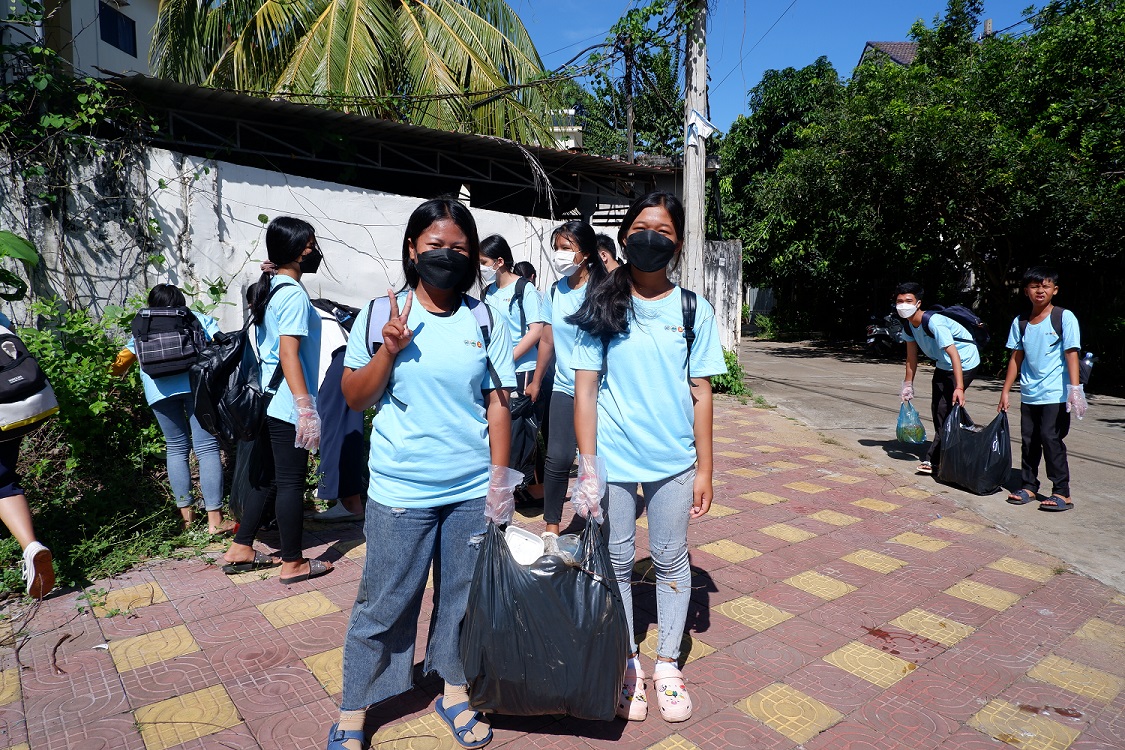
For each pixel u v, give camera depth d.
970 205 14.12
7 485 2.72
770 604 3.37
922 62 16.84
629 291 2.42
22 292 4.27
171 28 10.05
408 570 2.20
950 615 3.29
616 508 2.52
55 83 5.18
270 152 6.85
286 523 3.42
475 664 2.15
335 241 6.41
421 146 7.52
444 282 2.11
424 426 2.15
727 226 21.94
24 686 2.58
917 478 5.77
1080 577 3.77
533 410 4.38
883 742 2.35
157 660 2.76
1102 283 13.06
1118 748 2.35
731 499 5.06
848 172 14.81
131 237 5.52
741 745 2.33
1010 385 5.29
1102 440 7.57
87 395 4.61
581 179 9.43
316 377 3.51
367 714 2.45
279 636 2.96
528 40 11.58
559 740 2.34
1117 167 11.90
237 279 6.01
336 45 9.27
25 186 5.11
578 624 2.12
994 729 2.44
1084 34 12.13
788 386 11.20
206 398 3.33
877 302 19.17
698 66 7.95
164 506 4.38
